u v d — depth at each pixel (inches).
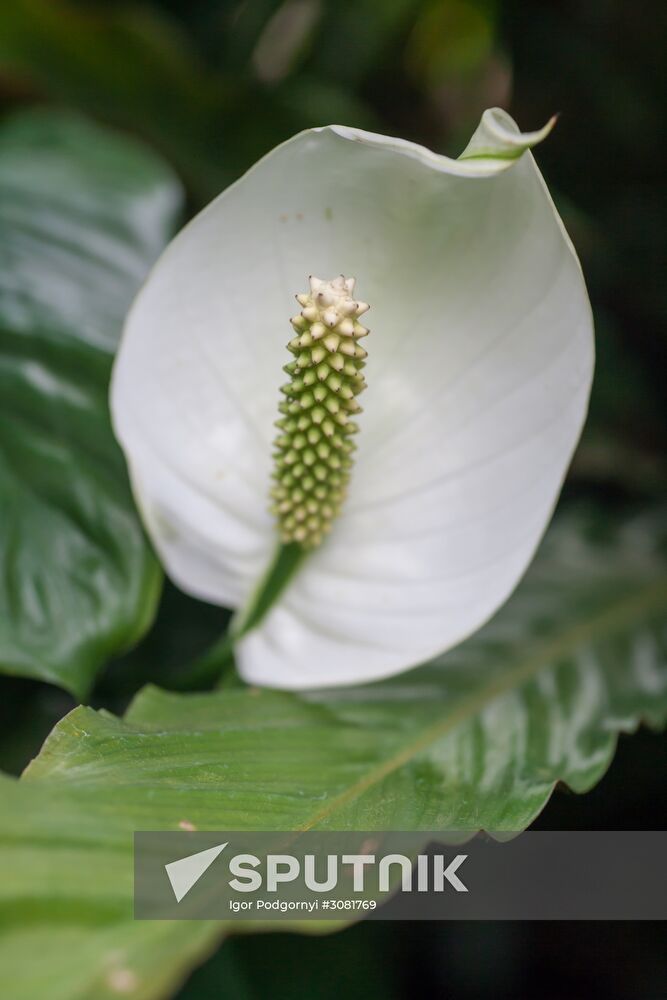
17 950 16.1
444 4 27.7
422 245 19.3
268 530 20.4
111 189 23.2
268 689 20.1
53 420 21.3
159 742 18.5
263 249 19.4
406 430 19.9
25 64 24.7
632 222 24.7
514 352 19.3
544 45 25.2
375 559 20.2
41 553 20.6
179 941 16.3
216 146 25.0
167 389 19.9
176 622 24.4
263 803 18.0
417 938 23.3
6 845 16.6
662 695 20.7
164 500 20.2
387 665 20.0
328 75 26.9
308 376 19.2
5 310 21.7
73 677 20.2
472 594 19.8
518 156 18.2
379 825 18.1
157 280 19.4
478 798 18.8
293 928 16.7
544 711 20.3
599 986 23.1
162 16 27.0
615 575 22.6
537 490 19.4
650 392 24.9
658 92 24.6
